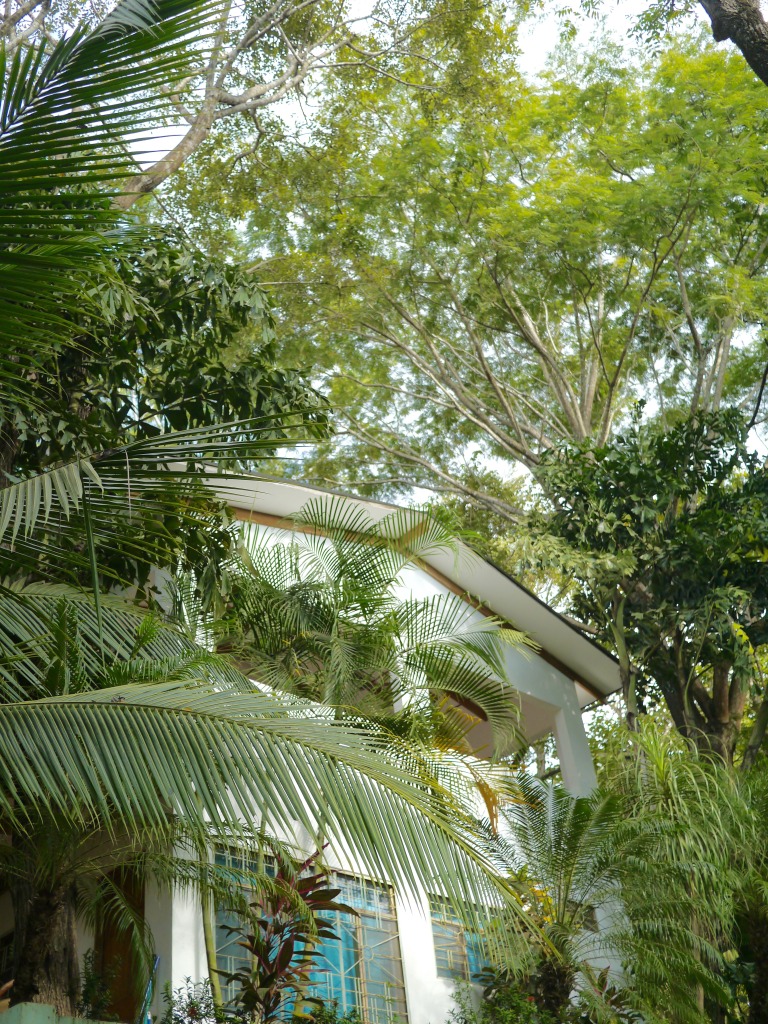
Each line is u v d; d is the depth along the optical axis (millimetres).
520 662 15898
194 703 4660
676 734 18984
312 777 4301
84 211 4340
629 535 17078
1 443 8742
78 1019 7953
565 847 11523
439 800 4418
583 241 20938
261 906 9367
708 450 17531
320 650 11383
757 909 12680
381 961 11109
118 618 7781
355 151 22109
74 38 4180
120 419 10008
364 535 12547
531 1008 10664
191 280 10391
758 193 20547
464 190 21234
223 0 4242
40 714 4543
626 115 21719
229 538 10227
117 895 8766
